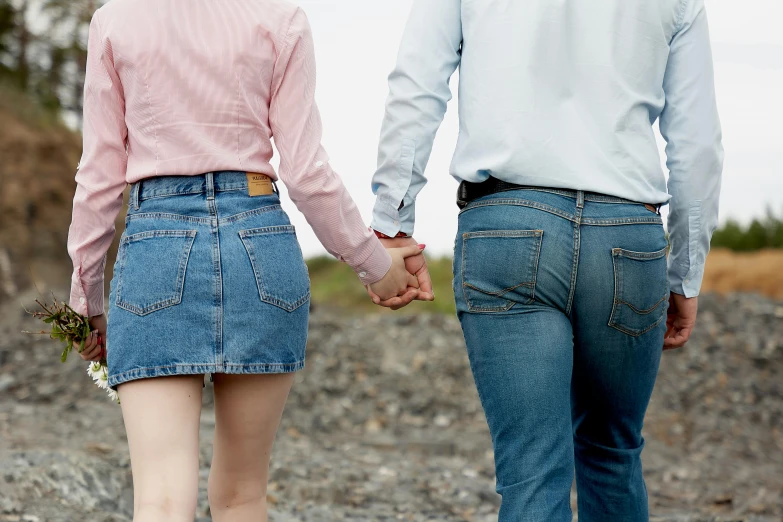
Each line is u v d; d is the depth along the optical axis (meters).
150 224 2.12
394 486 4.89
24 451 4.39
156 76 2.13
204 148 2.13
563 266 2.19
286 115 2.21
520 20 2.26
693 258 2.51
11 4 16.25
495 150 2.24
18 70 15.91
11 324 9.19
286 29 2.20
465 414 7.34
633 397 2.37
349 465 5.29
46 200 12.35
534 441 2.18
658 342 2.34
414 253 2.55
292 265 2.19
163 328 2.07
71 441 5.25
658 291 2.26
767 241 18.73
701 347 9.09
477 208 2.28
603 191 2.20
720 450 7.05
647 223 2.24
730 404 8.01
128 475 4.25
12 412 6.26
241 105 2.15
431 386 7.84
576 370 2.36
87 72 2.20
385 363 8.28
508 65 2.25
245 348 2.11
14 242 11.47
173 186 2.13
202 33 2.15
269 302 2.13
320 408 7.21
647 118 2.32
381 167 2.46
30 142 12.73
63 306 2.34
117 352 2.09
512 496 2.18
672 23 2.33
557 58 2.24
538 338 2.20
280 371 2.17
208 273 2.09
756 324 9.75
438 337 8.96
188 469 2.04
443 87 2.44
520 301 2.22
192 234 2.10
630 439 2.46
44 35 16.52
